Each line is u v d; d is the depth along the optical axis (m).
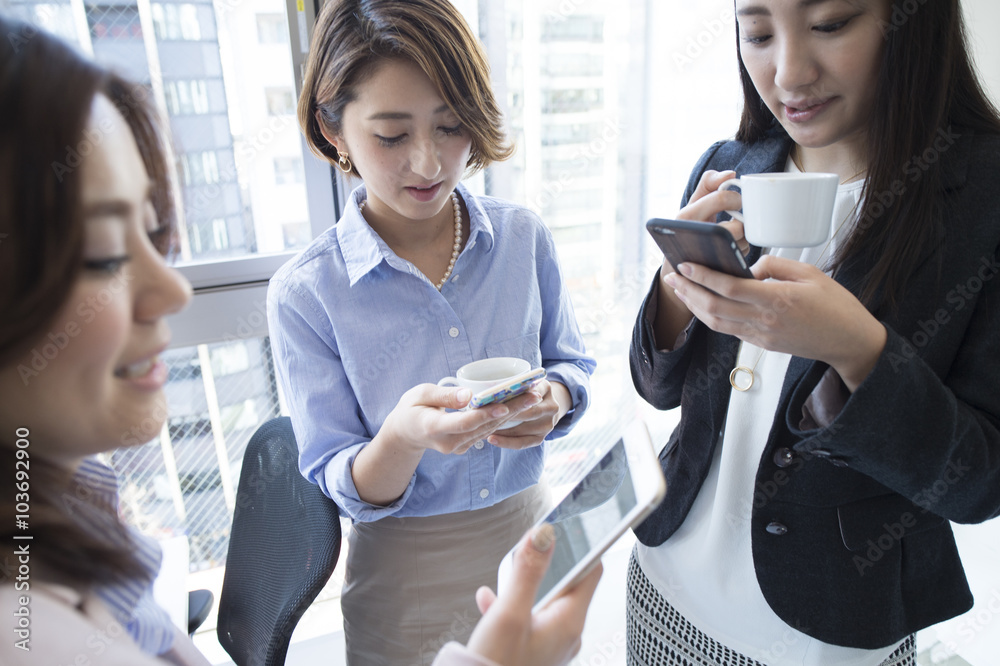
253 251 1.67
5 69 0.44
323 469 1.08
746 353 0.85
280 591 1.07
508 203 1.23
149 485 1.80
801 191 0.67
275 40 1.54
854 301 0.63
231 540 1.25
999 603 1.71
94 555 0.52
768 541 0.81
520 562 0.58
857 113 0.75
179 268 1.57
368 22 0.92
